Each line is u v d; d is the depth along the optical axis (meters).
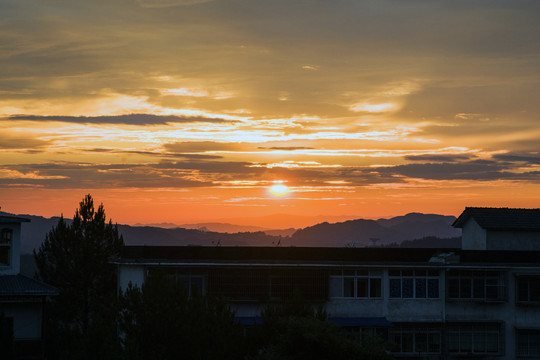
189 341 32.72
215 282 46.00
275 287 46.41
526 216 54.91
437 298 48.34
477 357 48.12
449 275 48.66
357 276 47.75
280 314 37.06
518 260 50.97
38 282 42.12
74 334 37.88
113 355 29.09
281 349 33.16
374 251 50.94
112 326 33.56
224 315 35.19
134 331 33.09
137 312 33.38
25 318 40.88
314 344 32.47
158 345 32.75
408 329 47.84
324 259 49.97
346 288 47.69
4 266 43.03
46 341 42.16
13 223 43.53
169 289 34.31
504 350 48.25
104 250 55.88
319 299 46.56
